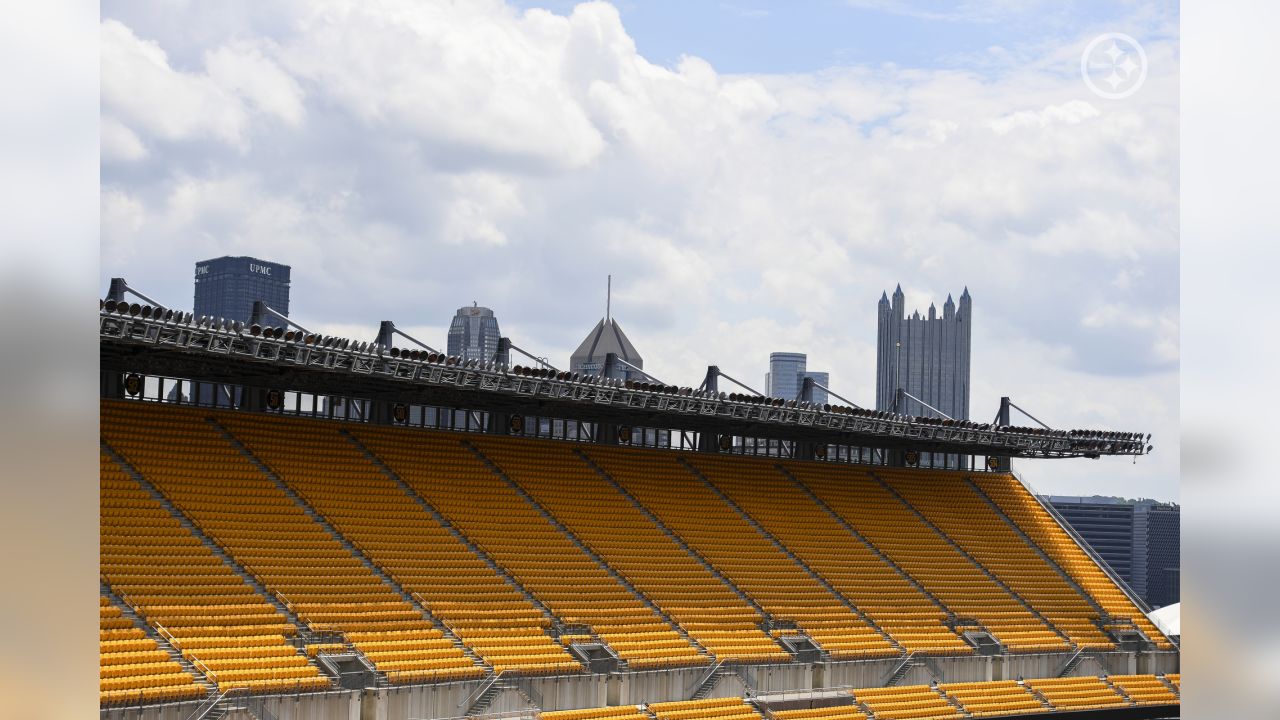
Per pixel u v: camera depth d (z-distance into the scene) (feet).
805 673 148.97
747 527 181.06
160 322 121.49
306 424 160.86
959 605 180.34
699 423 193.88
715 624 153.28
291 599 128.16
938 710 152.87
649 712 132.36
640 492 179.52
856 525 193.26
